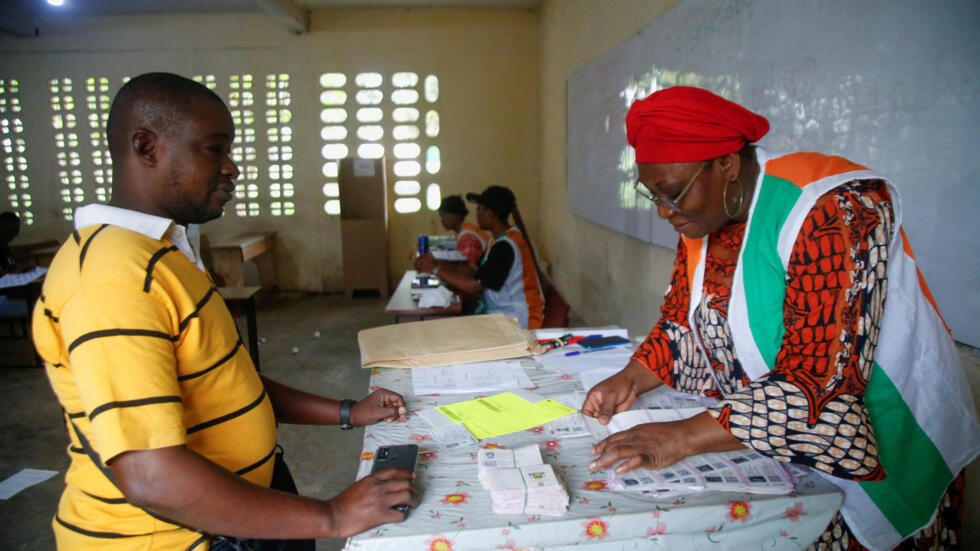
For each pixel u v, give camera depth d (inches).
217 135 31.4
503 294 113.9
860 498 33.9
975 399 44.6
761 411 32.4
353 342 173.8
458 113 238.8
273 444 35.8
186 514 27.2
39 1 209.8
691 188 33.9
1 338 175.8
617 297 142.2
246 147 237.8
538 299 115.1
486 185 244.4
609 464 34.1
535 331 64.3
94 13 224.5
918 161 48.2
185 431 27.3
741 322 36.2
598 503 31.9
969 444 36.1
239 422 32.7
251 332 143.7
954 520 38.3
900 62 49.6
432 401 46.1
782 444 32.1
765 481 33.8
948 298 46.3
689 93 32.5
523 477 32.9
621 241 137.5
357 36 231.8
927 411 35.0
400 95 236.2
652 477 33.8
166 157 30.3
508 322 63.0
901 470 34.7
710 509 31.4
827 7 59.1
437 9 231.6
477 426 41.4
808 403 31.5
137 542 30.1
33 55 228.8
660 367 44.4
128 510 30.0
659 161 33.7
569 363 54.3
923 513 35.2
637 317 127.2
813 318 31.9
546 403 45.0
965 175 44.0
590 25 159.0
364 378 143.1
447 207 167.0
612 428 40.2
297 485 92.4
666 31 102.7
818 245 31.5
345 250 232.8
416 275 143.3
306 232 243.4
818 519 33.1
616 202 136.5
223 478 27.8
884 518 34.3
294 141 237.3
